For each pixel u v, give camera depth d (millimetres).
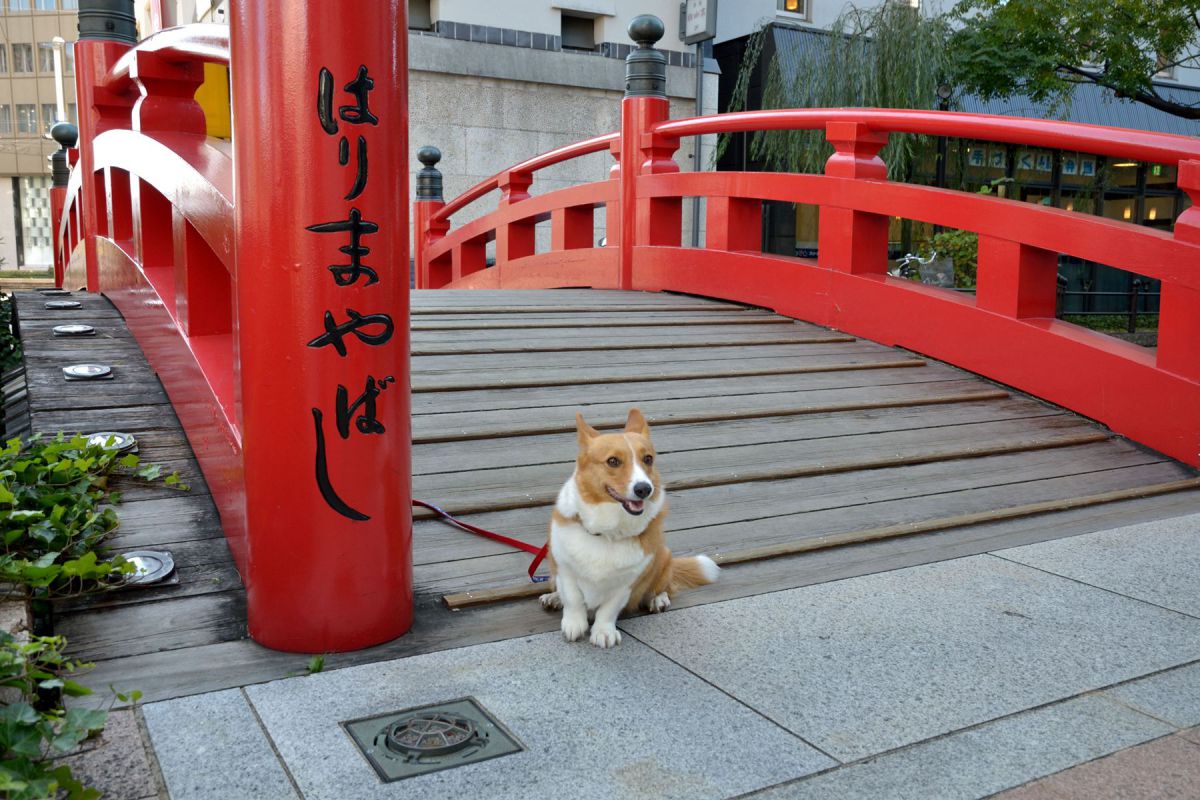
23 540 3521
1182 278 5918
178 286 4973
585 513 3223
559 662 3166
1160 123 19391
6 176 52688
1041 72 13641
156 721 2699
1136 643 3365
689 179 9508
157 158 5148
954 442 5953
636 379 6465
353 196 3078
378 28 3082
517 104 15141
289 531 3145
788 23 17250
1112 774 2506
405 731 2664
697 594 3818
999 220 7031
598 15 15734
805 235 17328
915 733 2719
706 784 2438
